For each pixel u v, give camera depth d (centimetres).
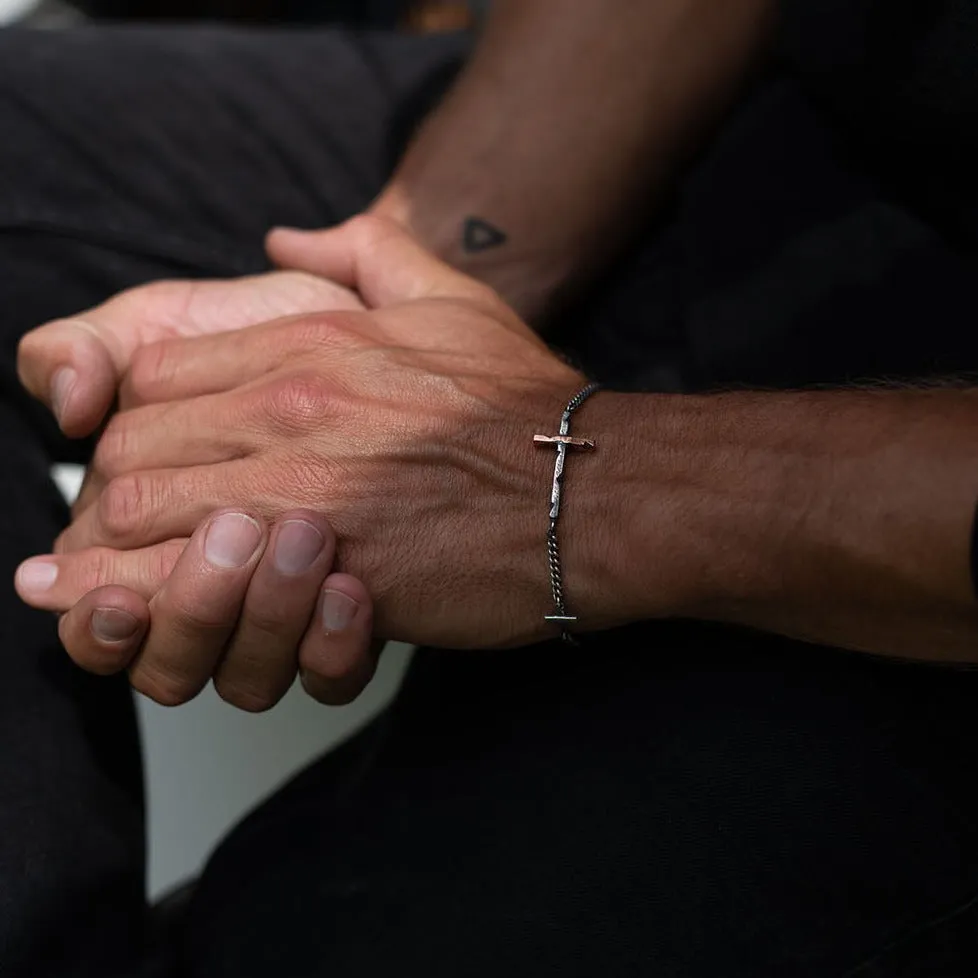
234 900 68
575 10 73
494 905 62
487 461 61
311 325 64
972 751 59
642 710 62
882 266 66
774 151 71
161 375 66
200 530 60
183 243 75
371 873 65
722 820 60
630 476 60
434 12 137
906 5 65
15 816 64
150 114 77
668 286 73
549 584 61
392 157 79
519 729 64
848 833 59
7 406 74
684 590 60
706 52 73
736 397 60
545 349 66
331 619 61
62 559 64
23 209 74
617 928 61
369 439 62
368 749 71
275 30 83
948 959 59
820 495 57
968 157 65
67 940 64
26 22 125
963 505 55
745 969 60
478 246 74
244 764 80
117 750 70
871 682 60
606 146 73
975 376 61
